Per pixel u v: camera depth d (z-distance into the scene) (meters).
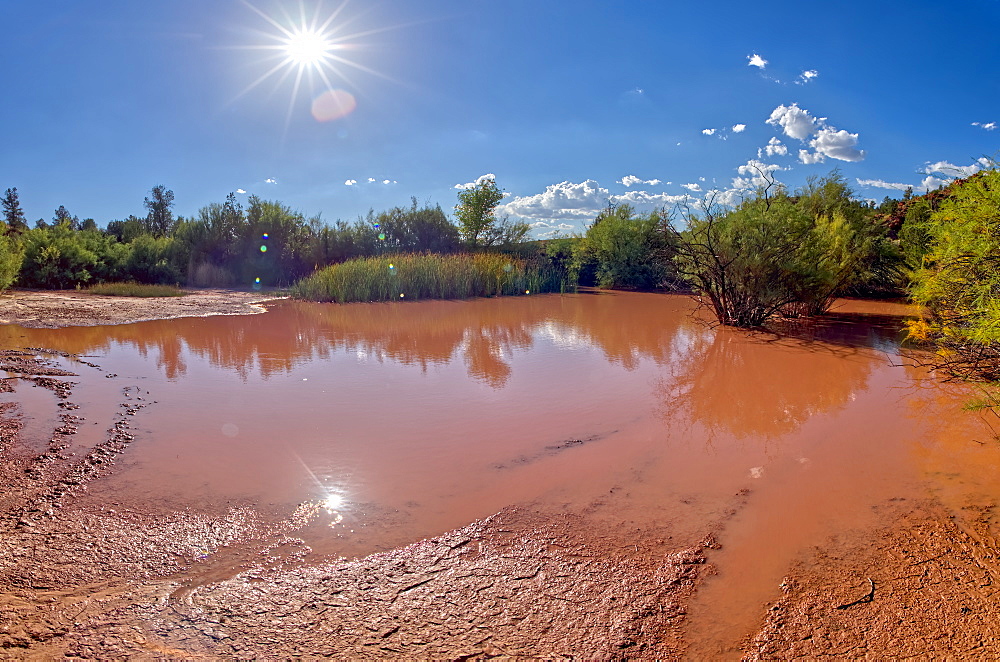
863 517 3.53
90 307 12.93
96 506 3.61
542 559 3.10
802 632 2.51
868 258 13.98
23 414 5.30
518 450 4.62
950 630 2.49
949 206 5.52
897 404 5.74
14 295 14.78
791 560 3.08
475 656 2.37
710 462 4.38
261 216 21.31
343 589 2.82
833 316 11.89
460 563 3.05
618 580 2.91
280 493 3.83
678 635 2.51
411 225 23.84
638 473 4.19
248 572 2.96
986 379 5.50
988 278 5.03
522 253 23.75
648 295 18.09
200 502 3.68
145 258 19.81
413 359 7.98
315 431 5.02
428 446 4.69
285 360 7.88
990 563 3.00
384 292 16.81
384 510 3.62
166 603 2.69
